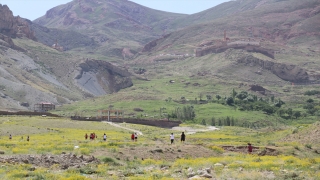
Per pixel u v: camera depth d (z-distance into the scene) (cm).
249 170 4075
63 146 5731
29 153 4919
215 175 3722
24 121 13062
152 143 6612
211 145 6500
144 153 5303
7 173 3441
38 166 3966
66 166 3975
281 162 4778
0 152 4731
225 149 6512
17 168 3688
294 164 4612
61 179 3244
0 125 11025
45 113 17025
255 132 13112
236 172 3853
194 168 4112
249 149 6153
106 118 17425
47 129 11144
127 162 4675
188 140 8694
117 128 13412
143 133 12212
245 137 9850
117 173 3744
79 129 12144
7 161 4009
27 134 9719
